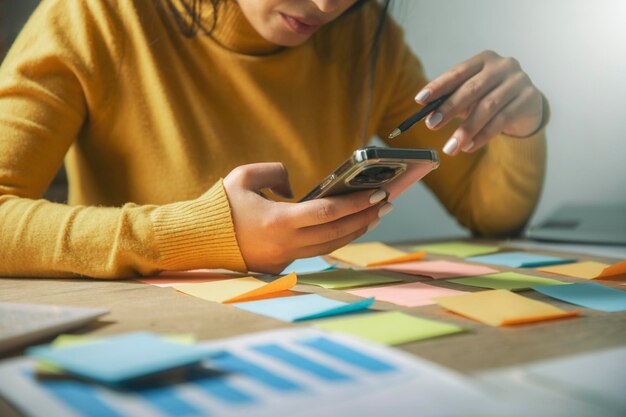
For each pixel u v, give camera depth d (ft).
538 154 3.41
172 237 2.16
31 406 0.95
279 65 3.33
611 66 3.74
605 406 0.95
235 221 2.13
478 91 2.48
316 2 2.54
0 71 2.90
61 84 2.86
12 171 2.57
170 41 3.19
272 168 2.27
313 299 1.75
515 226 3.61
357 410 0.92
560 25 4.01
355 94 3.62
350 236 2.26
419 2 5.01
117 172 3.25
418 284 2.07
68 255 2.19
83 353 1.10
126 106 3.10
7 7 5.09
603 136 3.84
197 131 3.23
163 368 1.03
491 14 4.43
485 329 1.45
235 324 1.51
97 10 3.02
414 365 1.11
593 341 1.35
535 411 0.92
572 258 2.69
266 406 0.94
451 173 3.81
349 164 1.87
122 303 1.78
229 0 3.10
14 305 1.59
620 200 3.73
